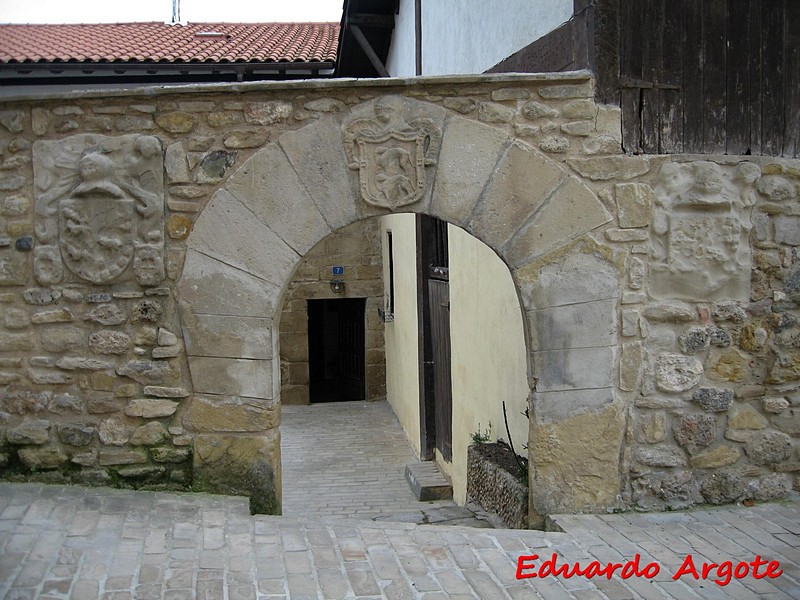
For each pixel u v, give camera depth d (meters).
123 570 3.02
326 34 9.96
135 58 7.39
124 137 3.68
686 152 3.83
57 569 2.98
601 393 3.84
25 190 3.71
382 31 8.97
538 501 3.85
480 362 5.99
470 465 5.47
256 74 8.01
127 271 3.72
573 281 3.79
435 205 3.74
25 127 3.70
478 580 3.11
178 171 3.69
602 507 3.87
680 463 3.90
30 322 3.75
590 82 3.72
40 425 3.77
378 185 3.72
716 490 3.93
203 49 8.20
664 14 3.78
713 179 3.81
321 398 12.51
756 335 3.91
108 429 3.77
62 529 3.32
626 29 3.74
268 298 3.73
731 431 3.92
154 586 2.92
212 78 7.85
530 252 3.78
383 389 11.45
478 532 3.62
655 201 3.80
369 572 3.14
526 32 4.58
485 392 5.86
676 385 3.86
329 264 11.16
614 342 3.83
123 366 3.76
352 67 9.67
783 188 3.90
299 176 3.70
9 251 3.73
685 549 3.41
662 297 3.85
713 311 3.88
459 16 5.99
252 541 3.37
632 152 3.78
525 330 3.88
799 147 3.98
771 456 3.96
